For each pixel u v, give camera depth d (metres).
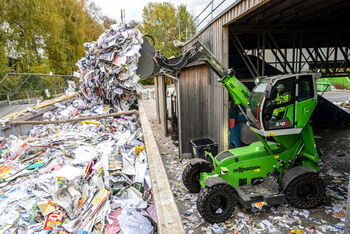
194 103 7.04
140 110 5.30
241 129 6.84
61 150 3.49
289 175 3.82
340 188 4.60
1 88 9.35
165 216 1.48
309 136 3.93
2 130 4.57
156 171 2.19
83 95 6.70
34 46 14.34
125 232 1.67
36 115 5.91
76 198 2.01
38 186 2.26
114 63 4.38
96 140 4.04
